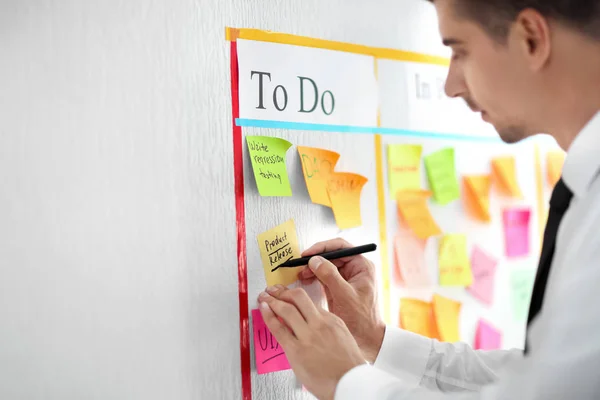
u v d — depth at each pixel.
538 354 0.49
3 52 0.70
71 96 0.73
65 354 0.71
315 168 0.89
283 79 0.88
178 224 0.78
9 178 0.70
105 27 0.76
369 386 0.58
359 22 0.95
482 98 0.62
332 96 0.92
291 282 0.86
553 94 0.57
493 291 1.05
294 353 0.68
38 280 0.70
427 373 0.83
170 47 0.80
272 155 0.85
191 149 0.80
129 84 0.77
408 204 0.98
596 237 0.49
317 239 0.89
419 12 1.02
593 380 0.47
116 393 0.73
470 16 0.58
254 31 0.86
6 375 0.68
